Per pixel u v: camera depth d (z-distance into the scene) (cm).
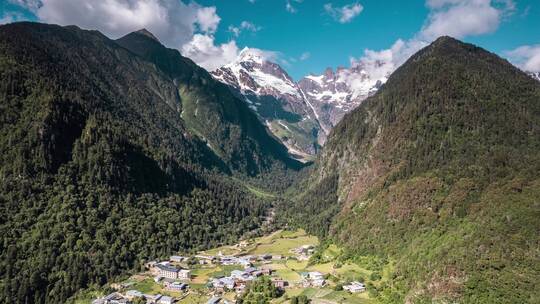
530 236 19362
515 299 17388
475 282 18588
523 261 18575
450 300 18738
